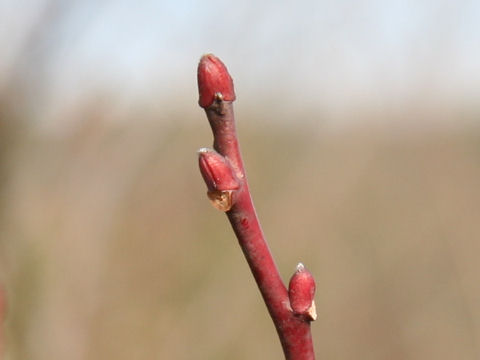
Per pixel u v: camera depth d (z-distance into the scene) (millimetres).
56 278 396
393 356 537
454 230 557
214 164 181
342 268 531
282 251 506
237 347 468
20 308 363
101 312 433
